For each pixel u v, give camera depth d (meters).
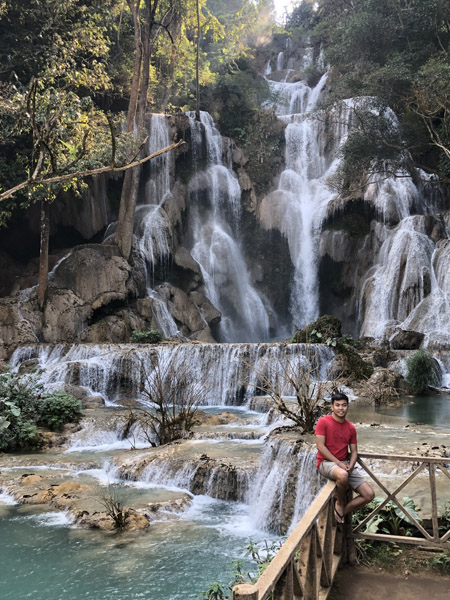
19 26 22.20
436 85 22.48
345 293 29.11
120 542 7.05
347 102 32.91
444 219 25.89
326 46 43.62
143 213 27.08
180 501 8.46
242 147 33.44
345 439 4.90
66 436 12.32
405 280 24.30
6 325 20.72
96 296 23.00
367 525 5.06
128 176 24.72
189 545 6.97
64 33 22.64
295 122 35.88
